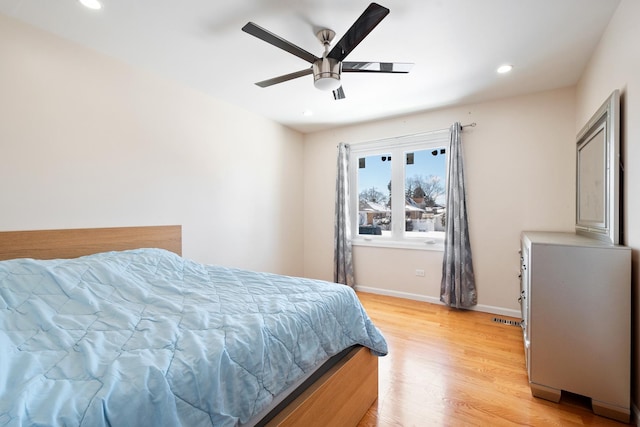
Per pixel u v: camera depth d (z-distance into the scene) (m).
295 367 1.19
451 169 3.31
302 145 4.55
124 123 2.35
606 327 1.60
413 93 3.01
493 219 3.21
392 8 1.74
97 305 1.29
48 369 0.84
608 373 1.59
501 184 3.17
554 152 2.92
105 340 1.01
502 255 3.17
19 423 0.61
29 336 1.03
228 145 3.27
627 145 1.66
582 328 1.65
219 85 2.82
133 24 1.89
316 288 1.71
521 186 3.07
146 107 2.50
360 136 4.09
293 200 4.34
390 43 2.11
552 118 2.93
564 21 1.87
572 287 1.68
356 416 1.54
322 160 4.41
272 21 1.87
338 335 1.49
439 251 3.54
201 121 2.97
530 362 1.80
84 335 1.05
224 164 3.22
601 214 1.93
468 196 3.34
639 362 1.53
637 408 1.54
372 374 1.72
